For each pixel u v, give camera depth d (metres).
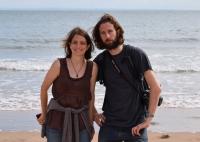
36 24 65.44
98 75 4.19
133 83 4.03
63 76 4.09
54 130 4.10
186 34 45.09
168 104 11.04
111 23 4.02
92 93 4.23
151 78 4.02
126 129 4.08
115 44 4.01
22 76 16.05
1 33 44.84
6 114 9.75
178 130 8.56
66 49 4.18
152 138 7.88
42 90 4.22
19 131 8.32
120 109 4.07
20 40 35.75
